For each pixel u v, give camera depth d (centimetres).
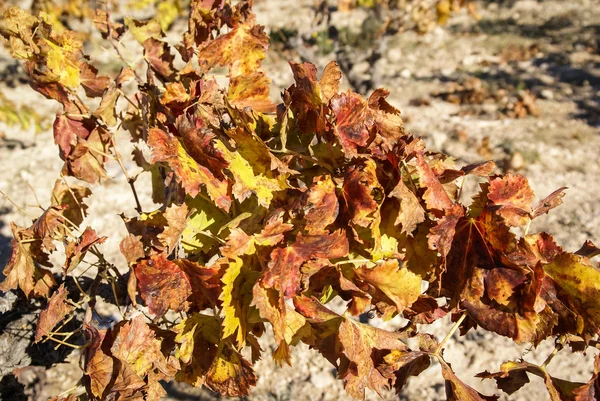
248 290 76
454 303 78
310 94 82
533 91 420
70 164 104
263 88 92
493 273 76
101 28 108
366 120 82
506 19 562
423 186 77
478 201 79
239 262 74
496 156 335
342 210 78
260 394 190
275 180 82
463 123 373
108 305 200
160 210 91
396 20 495
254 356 83
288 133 87
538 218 278
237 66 97
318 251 74
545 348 205
